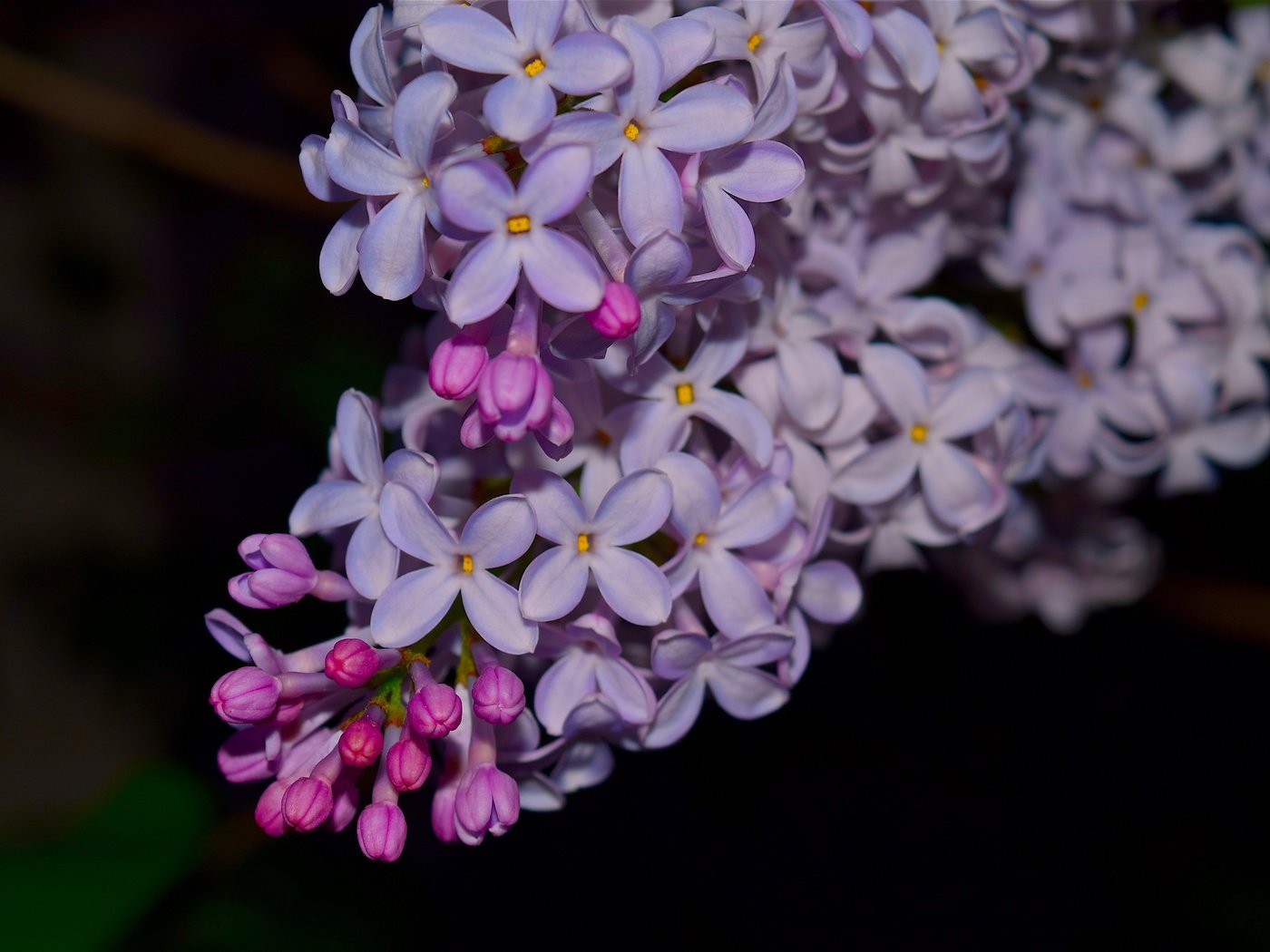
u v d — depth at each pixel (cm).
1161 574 40
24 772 51
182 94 48
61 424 50
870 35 26
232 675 24
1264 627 39
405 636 25
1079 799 45
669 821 48
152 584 50
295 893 36
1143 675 45
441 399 27
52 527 51
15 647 51
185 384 49
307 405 39
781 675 26
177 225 52
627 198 24
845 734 42
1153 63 31
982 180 29
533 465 26
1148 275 31
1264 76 32
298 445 49
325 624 42
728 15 25
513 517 24
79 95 38
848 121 28
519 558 26
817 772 43
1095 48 30
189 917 35
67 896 32
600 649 26
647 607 25
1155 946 43
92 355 51
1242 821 43
